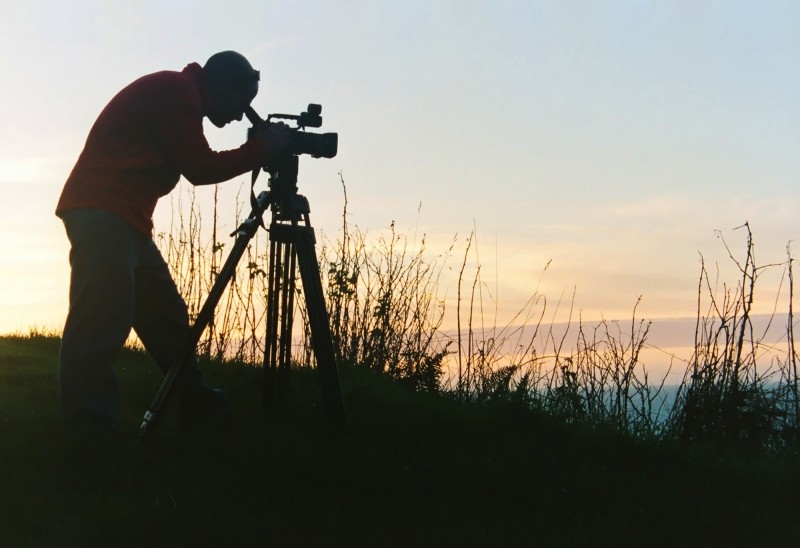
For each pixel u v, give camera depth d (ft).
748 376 20.08
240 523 10.38
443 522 11.26
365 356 23.13
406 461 13.70
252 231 14.28
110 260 12.85
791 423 19.19
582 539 11.37
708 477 14.97
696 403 19.33
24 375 19.19
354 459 13.28
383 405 17.84
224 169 13.19
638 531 12.01
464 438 15.71
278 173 14.25
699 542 11.99
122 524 9.98
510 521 11.71
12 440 12.93
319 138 14.25
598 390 19.75
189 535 9.93
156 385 18.42
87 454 12.21
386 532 10.80
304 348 21.84
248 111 14.21
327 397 14.44
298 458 13.03
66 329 13.03
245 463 12.69
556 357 20.52
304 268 14.40
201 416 14.92
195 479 11.83
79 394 12.91
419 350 23.06
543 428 17.16
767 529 12.80
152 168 13.35
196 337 13.80
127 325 13.24
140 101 13.26
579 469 14.23
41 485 11.30
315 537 10.45
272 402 16.33
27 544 9.45
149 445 13.19
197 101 13.41
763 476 15.20
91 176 13.08
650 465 15.35
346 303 23.80
